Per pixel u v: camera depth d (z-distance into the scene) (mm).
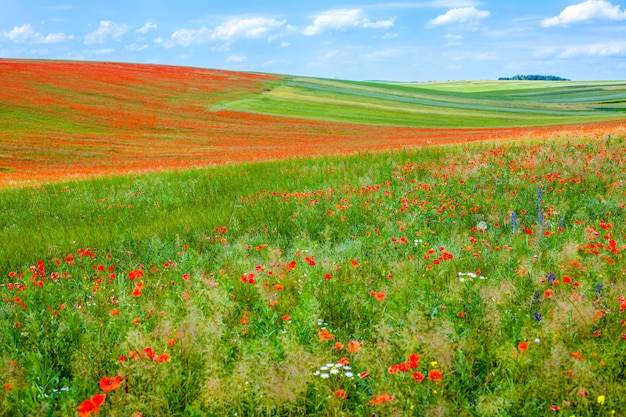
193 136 54125
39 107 59094
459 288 5203
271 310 4949
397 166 15805
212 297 4949
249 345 4051
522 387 3314
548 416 3117
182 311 4934
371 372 3637
